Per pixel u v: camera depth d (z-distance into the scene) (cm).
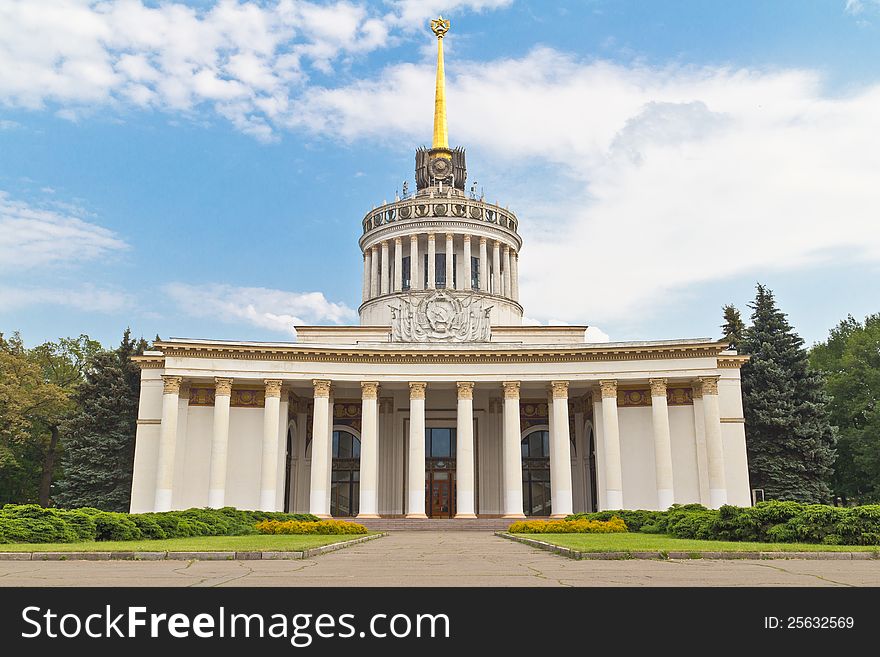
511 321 8206
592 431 6794
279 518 5047
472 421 6366
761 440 7056
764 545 2419
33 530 2652
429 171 9144
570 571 1673
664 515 4475
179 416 6106
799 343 7394
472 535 4581
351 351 6169
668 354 6097
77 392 8000
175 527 3303
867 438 7775
